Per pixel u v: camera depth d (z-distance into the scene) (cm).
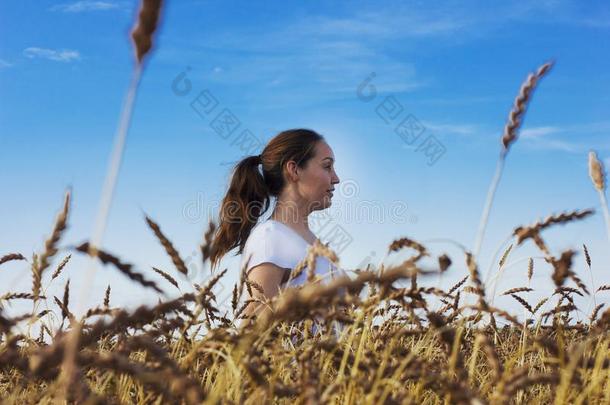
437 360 210
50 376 128
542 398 195
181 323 182
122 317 136
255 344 168
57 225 137
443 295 168
